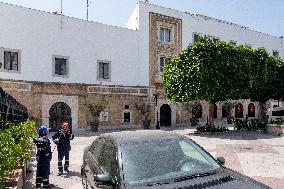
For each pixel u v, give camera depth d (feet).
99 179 11.44
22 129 29.04
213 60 60.54
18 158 22.15
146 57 94.27
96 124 79.82
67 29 81.30
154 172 12.09
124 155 12.92
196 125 98.27
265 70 71.92
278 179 24.86
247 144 47.03
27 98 72.90
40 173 23.47
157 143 14.03
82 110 81.20
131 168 12.16
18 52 73.61
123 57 90.43
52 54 78.48
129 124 89.40
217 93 61.11
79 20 83.46
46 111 75.25
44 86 75.25
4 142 19.17
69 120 79.20
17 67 73.56
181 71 62.80
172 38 99.45
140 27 93.61
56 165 33.58
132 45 92.32
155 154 13.19
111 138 15.19
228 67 62.75
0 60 70.95
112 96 86.63
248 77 66.64
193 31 104.37
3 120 34.88
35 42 76.18
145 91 92.99
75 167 31.83
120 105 87.97
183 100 63.10
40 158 23.47
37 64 76.13
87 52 84.28
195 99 62.44
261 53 72.74
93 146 18.17
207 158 13.74
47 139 23.95
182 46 101.24
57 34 79.66
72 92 79.71
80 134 71.87
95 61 85.46
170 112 98.17
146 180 11.59
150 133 15.62
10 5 73.05
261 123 76.18
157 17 96.68
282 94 79.61
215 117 109.40
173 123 97.91
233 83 63.31
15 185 19.33
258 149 41.55
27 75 74.54
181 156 13.32
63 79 79.87
